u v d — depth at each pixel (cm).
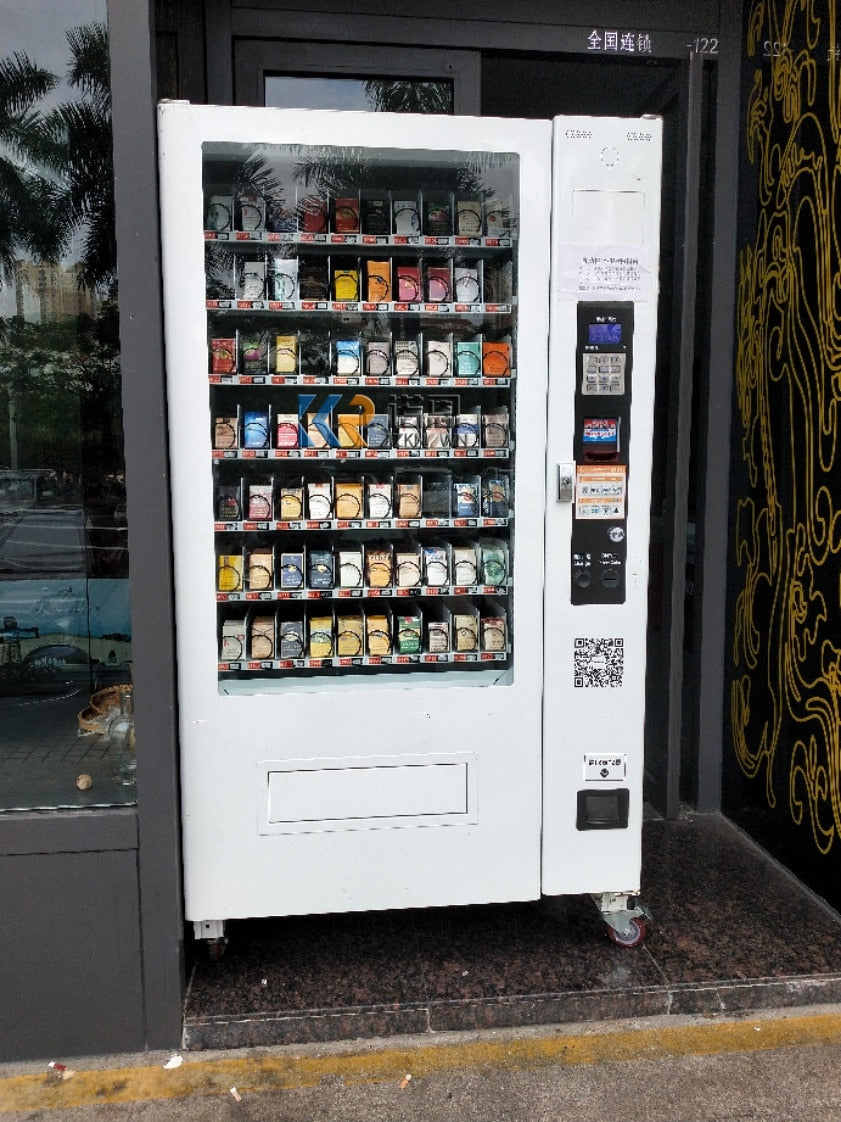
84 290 214
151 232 195
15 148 211
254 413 230
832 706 256
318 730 223
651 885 278
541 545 228
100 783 217
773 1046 215
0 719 227
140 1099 198
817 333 258
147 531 201
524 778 233
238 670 234
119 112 191
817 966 235
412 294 236
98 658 226
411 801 229
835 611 253
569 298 221
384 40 285
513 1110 195
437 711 228
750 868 289
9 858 203
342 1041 217
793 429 273
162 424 200
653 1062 209
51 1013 210
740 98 304
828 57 249
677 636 319
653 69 315
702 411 321
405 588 235
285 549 244
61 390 219
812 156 259
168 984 212
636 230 222
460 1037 218
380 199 239
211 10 277
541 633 231
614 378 225
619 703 234
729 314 314
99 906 207
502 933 253
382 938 250
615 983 228
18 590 223
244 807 223
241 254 230
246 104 285
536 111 351
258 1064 210
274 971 234
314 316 238
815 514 262
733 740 322
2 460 219
